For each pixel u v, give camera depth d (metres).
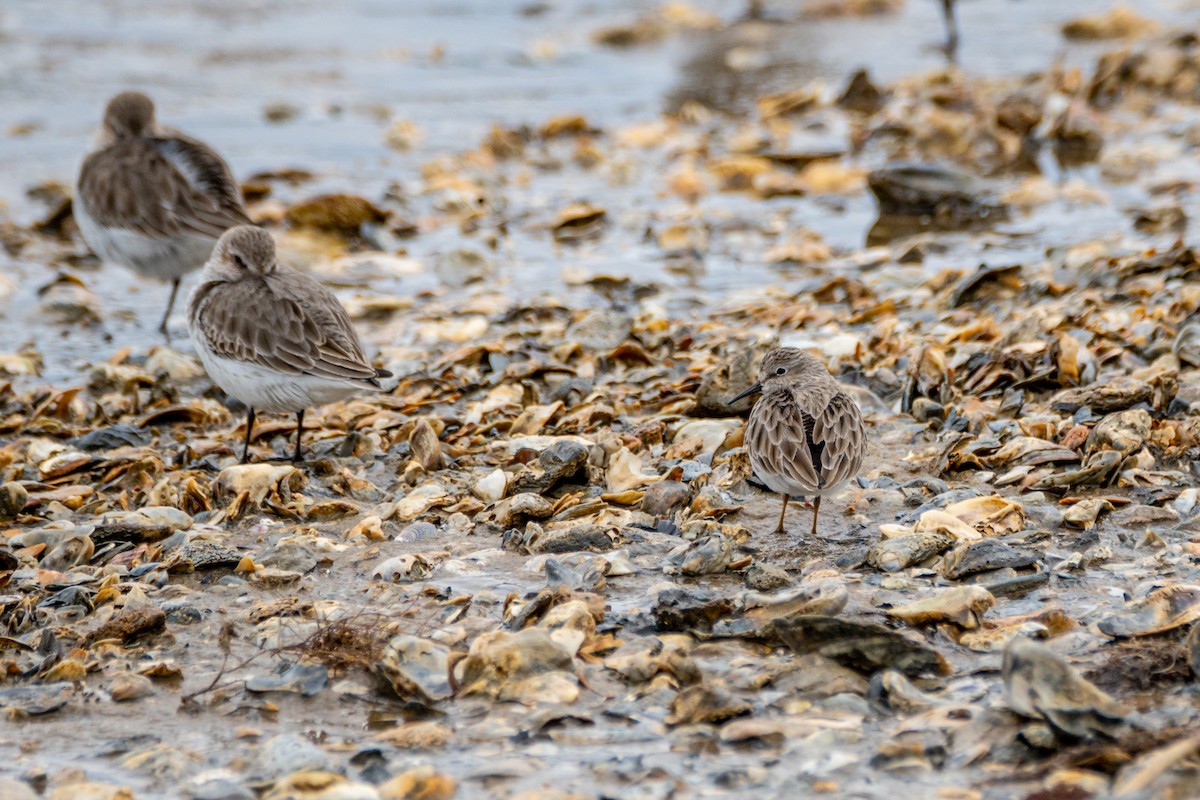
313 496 12.35
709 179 24.44
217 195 17.95
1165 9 35.69
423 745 8.12
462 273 20.09
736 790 7.51
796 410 10.95
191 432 14.60
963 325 16.33
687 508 11.52
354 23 35.66
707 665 8.95
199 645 9.53
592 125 28.11
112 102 18.64
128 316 19.08
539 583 10.34
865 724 8.16
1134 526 10.78
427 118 28.72
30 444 13.92
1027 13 36.34
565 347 16.06
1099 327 14.82
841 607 9.30
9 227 22.36
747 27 35.78
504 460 12.98
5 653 9.48
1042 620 9.21
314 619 9.80
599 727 8.27
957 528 10.66
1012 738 7.81
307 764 7.84
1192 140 24.67
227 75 31.20
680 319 17.61
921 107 26.84
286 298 13.15
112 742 8.30
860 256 20.02
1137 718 7.84
